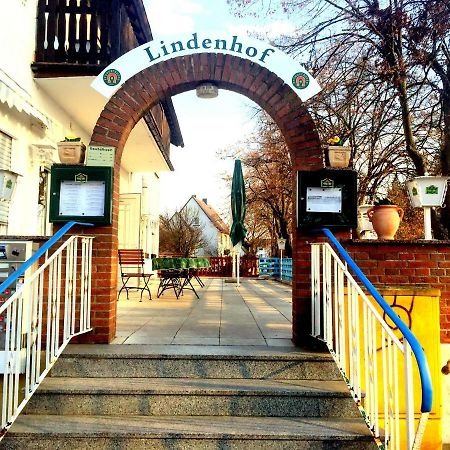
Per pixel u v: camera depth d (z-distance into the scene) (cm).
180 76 497
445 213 714
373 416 334
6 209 678
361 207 731
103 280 470
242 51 494
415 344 280
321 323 446
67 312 421
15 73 688
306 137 481
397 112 670
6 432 333
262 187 2319
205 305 820
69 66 742
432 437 421
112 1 767
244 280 1877
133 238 1211
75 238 444
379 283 457
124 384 390
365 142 707
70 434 335
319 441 334
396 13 546
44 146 770
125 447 335
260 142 1795
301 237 471
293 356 414
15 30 686
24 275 430
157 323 592
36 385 362
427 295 436
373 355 345
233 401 376
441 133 681
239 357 414
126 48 862
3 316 419
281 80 489
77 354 415
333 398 375
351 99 617
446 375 447
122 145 499
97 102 846
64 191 470
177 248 3866
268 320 626
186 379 407
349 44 622
